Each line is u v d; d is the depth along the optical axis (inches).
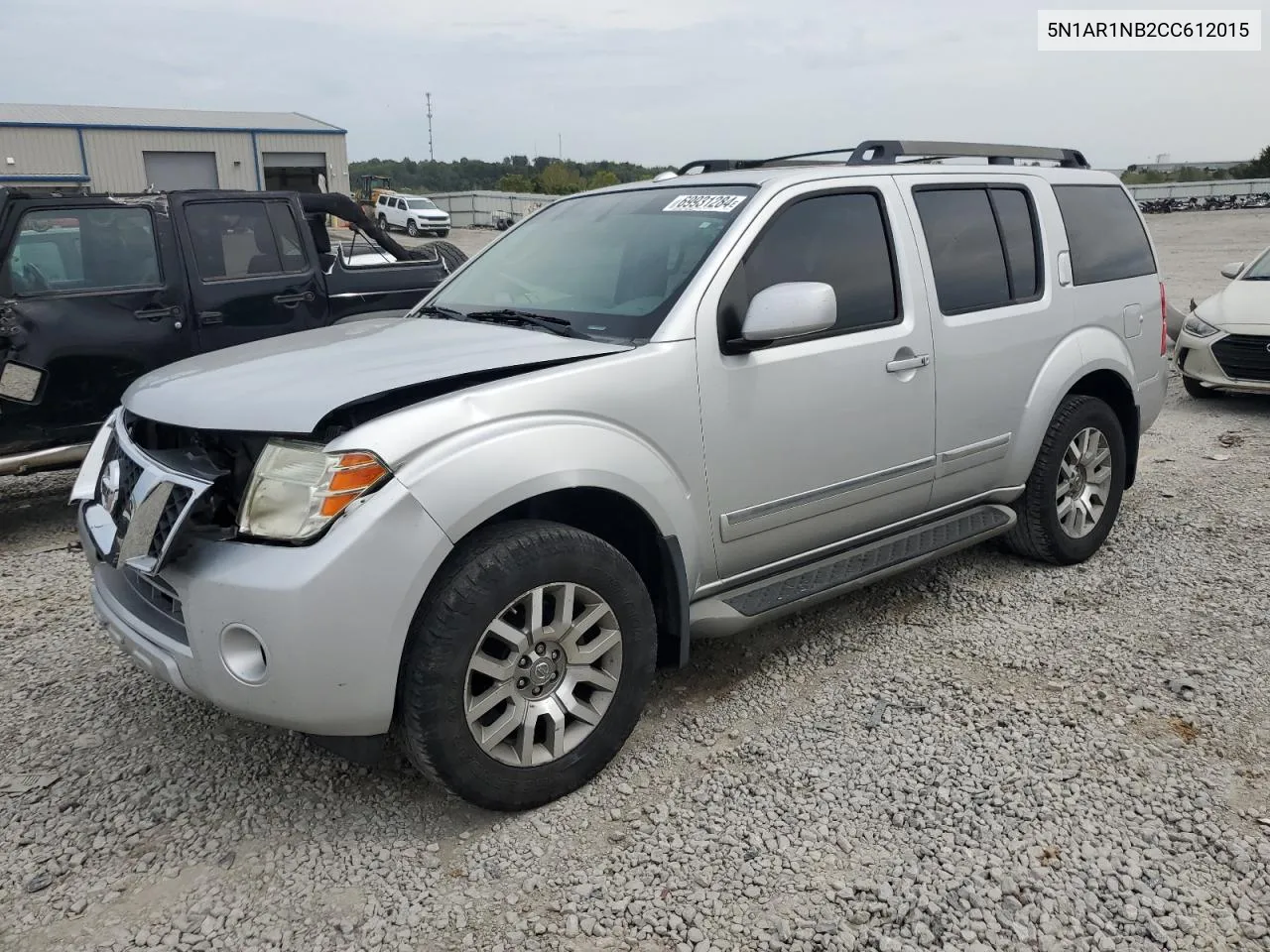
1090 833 109.7
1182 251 957.2
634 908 99.4
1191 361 339.3
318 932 97.1
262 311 270.5
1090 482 190.7
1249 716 133.8
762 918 97.8
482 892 102.6
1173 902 99.0
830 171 149.1
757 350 131.3
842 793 118.1
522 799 113.2
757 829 111.7
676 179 158.4
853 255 148.2
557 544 110.7
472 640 105.5
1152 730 131.0
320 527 100.0
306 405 104.1
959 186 167.2
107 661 157.3
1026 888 101.3
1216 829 109.8
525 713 112.6
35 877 105.6
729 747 129.2
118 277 244.4
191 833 112.9
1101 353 185.5
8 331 222.5
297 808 117.3
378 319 158.1
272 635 98.7
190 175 1514.5
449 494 103.5
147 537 105.9
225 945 95.6
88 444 238.1
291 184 1614.2
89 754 129.7
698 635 132.1
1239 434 299.1
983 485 171.8
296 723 102.2
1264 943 93.5
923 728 132.6
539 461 109.7
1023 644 157.5
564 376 115.2
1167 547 199.6
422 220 1451.8
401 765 126.5
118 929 97.8
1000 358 167.2
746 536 136.1
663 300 130.0
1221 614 166.7
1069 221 186.1
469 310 150.5
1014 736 129.8
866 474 149.2
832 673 149.0
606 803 117.3
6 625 173.5
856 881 102.8
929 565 192.5
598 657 118.6
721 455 129.8
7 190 228.5
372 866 106.7
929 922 96.9
